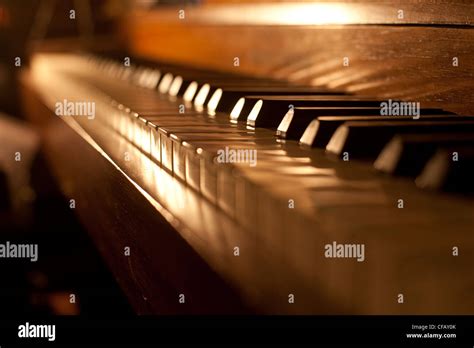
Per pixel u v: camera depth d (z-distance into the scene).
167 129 0.56
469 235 0.32
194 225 0.42
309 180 0.40
